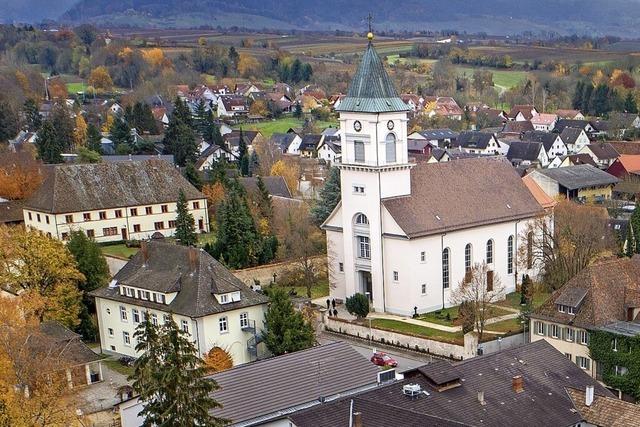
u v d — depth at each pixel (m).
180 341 60.09
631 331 86.31
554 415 67.44
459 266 118.38
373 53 112.88
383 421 62.03
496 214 121.44
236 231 131.12
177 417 58.66
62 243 121.06
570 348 91.88
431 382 68.69
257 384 72.38
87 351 94.06
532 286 118.88
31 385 77.69
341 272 122.31
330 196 142.38
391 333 104.25
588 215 130.00
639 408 66.81
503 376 71.50
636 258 98.69
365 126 112.75
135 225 144.25
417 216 114.25
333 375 75.75
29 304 93.12
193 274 98.75
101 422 81.88
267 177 174.25
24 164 164.25
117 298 103.62
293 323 95.00
